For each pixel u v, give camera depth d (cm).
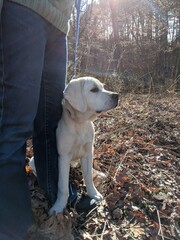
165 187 90
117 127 132
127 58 381
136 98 217
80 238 68
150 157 107
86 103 75
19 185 61
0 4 54
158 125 141
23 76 58
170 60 386
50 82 73
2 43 57
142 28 452
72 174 89
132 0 461
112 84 225
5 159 57
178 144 123
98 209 77
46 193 76
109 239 68
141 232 71
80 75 193
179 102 207
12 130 59
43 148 75
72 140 75
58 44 70
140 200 82
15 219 60
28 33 58
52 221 68
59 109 77
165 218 77
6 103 58
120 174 91
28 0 57
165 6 443
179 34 426
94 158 99
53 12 62
